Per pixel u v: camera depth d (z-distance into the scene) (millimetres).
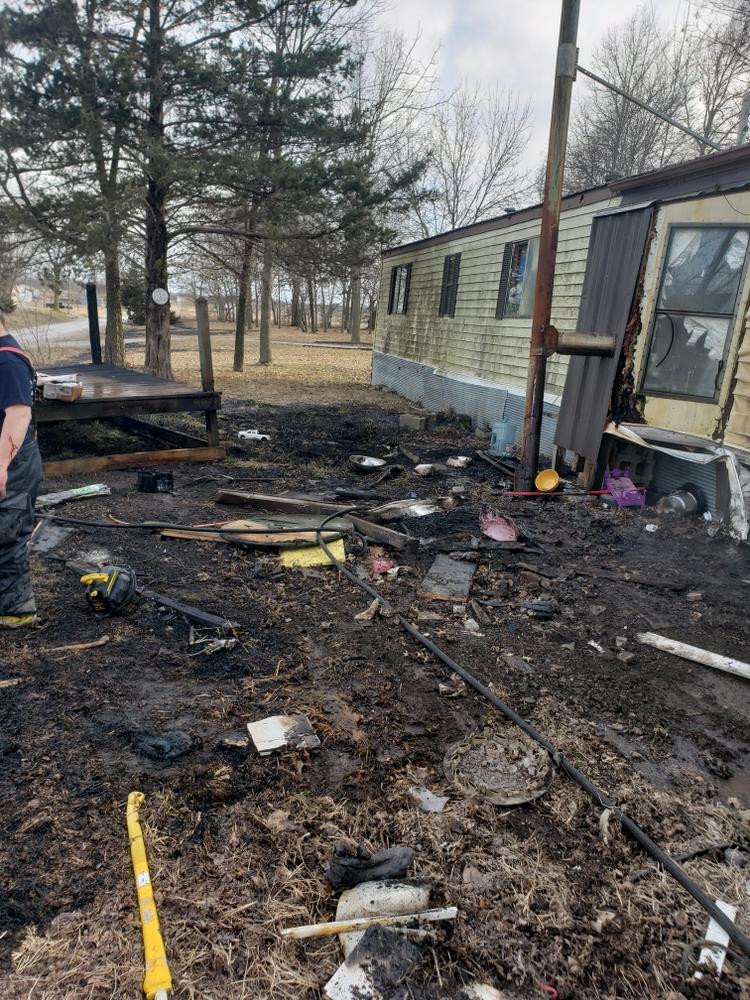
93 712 2725
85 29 11125
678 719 2928
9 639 3299
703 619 3965
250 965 1690
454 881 1979
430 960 1723
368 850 2055
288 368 19734
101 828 2109
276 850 2057
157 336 13727
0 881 1889
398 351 15250
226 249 17156
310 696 2922
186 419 10281
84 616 3580
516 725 2787
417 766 2494
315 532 4855
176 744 2510
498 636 3629
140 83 11016
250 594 4000
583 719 2869
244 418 10828
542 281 6223
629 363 6160
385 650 3391
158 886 1897
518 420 9695
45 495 5754
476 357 11320
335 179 12453
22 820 2121
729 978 1720
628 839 2188
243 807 2230
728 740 2795
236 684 2998
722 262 5426
